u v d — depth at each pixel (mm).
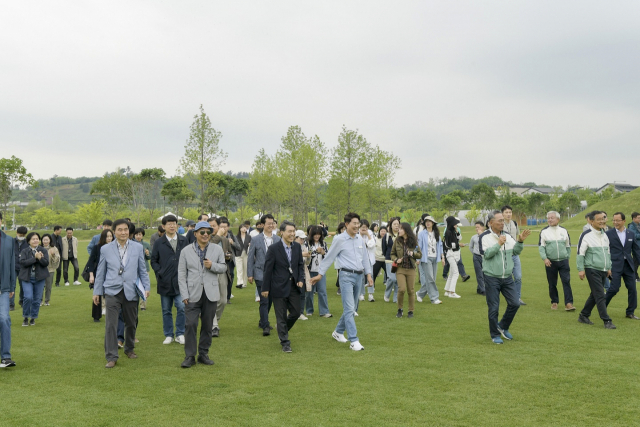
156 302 12906
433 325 9102
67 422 4547
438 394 5246
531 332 8375
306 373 6086
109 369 6402
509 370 6109
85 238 60625
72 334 8781
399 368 6250
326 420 4551
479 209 101562
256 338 8234
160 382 5785
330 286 15977
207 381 5797
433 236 11695
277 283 7355
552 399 5070
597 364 6344
